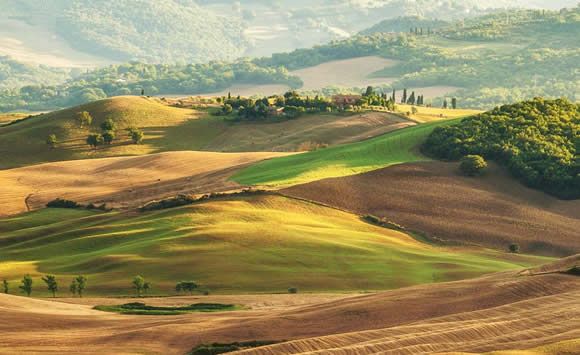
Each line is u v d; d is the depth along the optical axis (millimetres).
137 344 102438
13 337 103750
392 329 103688
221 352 99562
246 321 114125
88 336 106000
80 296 164125
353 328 109312
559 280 129875
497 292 125125
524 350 90438
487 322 107500
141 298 156750
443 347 95438
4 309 122000
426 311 116875
